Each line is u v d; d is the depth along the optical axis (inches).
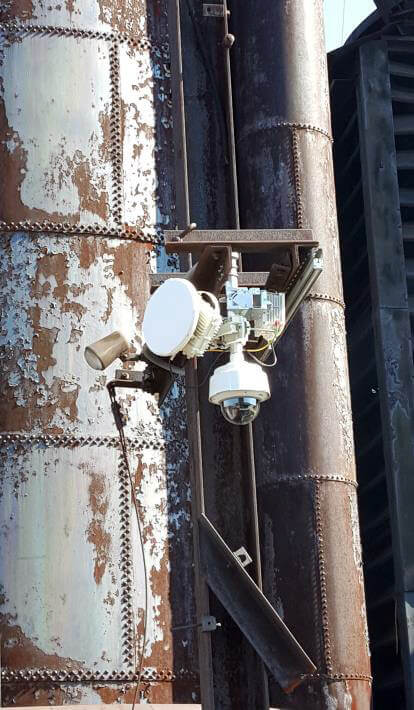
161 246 530.3
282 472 588.7
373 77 828.6
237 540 480.7
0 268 511.5
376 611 816.3
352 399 864.9
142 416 504.7
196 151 577.9
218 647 433.4
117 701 474.3
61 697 470.9
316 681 568.4
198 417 379.2
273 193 612.1
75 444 494.9
